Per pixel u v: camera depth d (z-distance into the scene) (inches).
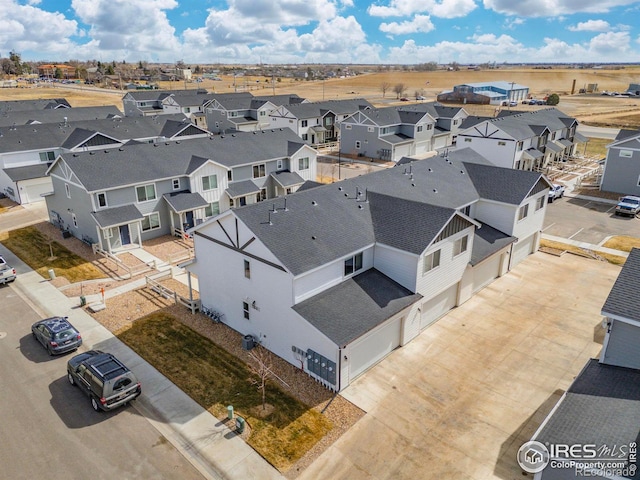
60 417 683.4
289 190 1755.7
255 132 1817.2
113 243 1330.0
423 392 740.0
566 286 1103.6
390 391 741.9
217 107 3152.1
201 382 762.8
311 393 736.3
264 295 817.5
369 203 987.3
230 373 786.2
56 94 5290.4
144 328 930.1
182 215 1425.9
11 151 1791.3
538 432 544.4
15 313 989.8
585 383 630.5
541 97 5910.4
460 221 902.4
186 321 958.4
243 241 820.6
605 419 551.5
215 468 593.6
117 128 2177.7
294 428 661.3
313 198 947.3
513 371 792.3
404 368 800.3
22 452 618.2
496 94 5177.2
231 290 895.7
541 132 2181.3
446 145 2903.5
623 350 656.4
